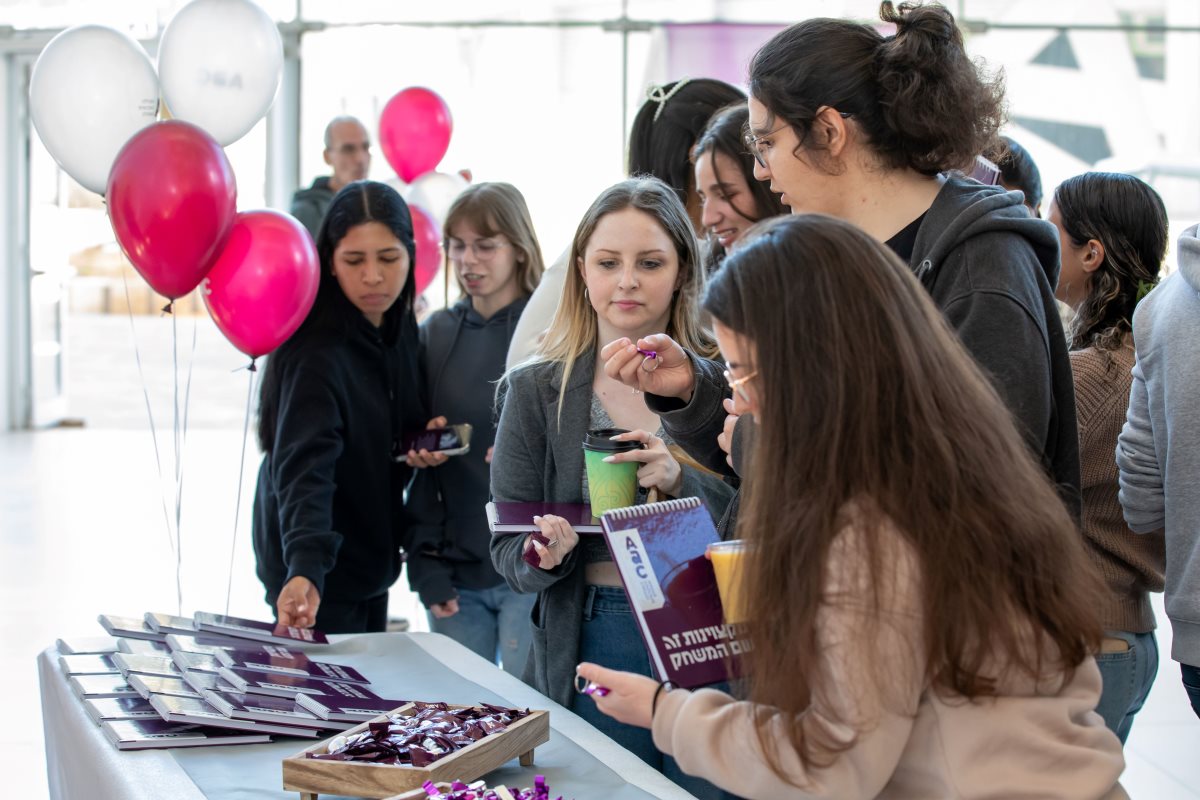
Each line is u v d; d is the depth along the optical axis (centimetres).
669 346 172
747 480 120
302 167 834
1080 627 113
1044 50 766
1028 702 113
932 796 112
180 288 242
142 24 824
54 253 936
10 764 324
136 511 645
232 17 278
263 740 161
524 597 277
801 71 150
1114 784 117
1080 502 155
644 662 188
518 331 246
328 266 256
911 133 148
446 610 274
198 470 768
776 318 114
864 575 108
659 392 174
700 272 203
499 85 796
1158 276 216
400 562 278
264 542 258
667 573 129
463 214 288
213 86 276
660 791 145
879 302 114
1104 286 214
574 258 202
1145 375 185
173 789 145
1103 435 199
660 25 773
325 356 249
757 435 117
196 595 494
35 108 270
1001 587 110
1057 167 773
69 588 500
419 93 480
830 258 115
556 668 192
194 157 232
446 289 303
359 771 138
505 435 205
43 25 846
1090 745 116
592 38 780
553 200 798
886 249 120
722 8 771
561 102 791
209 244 236
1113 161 756
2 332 895
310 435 241
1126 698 182
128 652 185
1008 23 764
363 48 808
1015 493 114
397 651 209
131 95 268
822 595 109
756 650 112
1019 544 112
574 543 177
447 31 797
